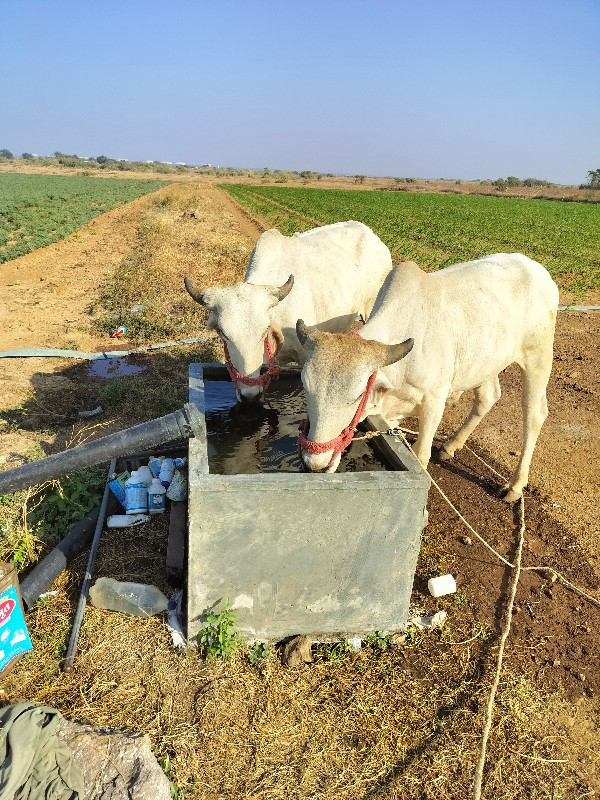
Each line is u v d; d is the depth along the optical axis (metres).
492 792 3.08
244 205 43.00
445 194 82.06
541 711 3.55
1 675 3.39
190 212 31.27
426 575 4.55
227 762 3.09
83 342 9.66
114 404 7.04
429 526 5.12
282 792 2.97
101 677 3.46
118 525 4.61
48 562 4.15
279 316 5.49
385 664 3.76
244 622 3.73
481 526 5.21
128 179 91.56
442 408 4.81
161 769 2.87
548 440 6.95
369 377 3.86
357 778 3.07
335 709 3.43
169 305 11.53
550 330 5.44
